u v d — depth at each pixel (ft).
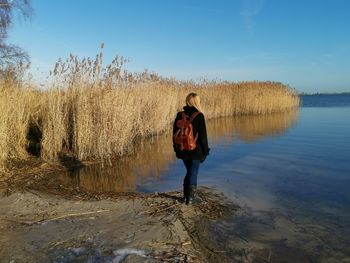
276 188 26.18
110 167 33.73
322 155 38.32
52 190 25.12
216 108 91.45
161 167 34.01
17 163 31.91
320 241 17.33
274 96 111.14
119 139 39.24
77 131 36.11
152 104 54.34
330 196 24.14
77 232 17.25
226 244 16.88
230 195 24.47
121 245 15.79
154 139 52.47
